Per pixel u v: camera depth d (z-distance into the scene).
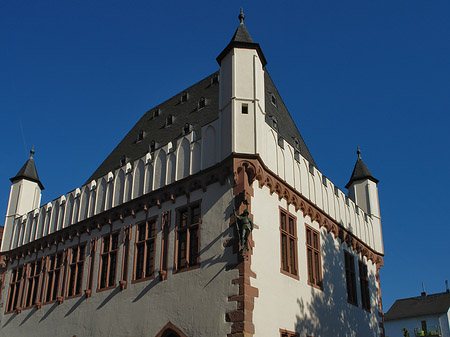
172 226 24.09
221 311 20.08
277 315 21.41
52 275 31.28
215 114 29.14
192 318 21.06
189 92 35.25
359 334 29.14
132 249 25.84
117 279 25.95
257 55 24.64
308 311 24.05
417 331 68.81
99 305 26.30
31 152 40.72
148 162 27.09
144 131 35.59
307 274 25.05
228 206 21.83
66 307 28.59
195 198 23.59
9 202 38.44
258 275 20.84
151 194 25.78
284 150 25.48
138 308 23.86
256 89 23.52
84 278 28.28
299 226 25.48
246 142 22.28
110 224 28.02
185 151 25.09
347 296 28.92
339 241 29.80
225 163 22.34
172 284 22.70
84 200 30.78
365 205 36.28
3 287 35.25
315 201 27.53
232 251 20.81
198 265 21.92
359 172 37.28
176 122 32.59
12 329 32.41
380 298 34.09
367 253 33.47
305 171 27.36
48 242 32.28
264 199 22.78
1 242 40.78
